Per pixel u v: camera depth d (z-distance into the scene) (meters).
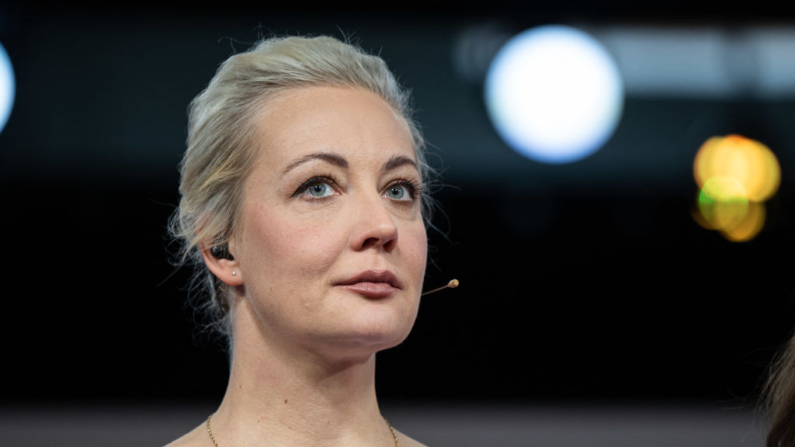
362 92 5.73
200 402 13.13
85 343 13.18
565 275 13.58
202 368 13.18
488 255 13.48
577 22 13.34
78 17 12.91
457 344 13.44
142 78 13.11
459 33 13.25
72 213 13.14
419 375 13.40
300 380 5.52
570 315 13.55
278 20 12.98
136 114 13.13
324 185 5.34
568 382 13.50
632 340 13.63
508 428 12.73
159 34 13.06
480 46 13.27
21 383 13.09
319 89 5.64
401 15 13.08
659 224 13.69
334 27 13.03
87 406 13.13
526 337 13.54
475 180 13.48
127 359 13.15
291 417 5.54
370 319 5.12
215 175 5.58
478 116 13.35
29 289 13.14
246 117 5.57
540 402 13.48
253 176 5.45
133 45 13.09
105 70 13.07
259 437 5.57
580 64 13.30
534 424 12.97
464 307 13.43
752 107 13.62
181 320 13.16
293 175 5.30
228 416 5.75
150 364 13.12
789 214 13.56
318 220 5.23
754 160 13.58
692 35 13.52
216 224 5.60
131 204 13.19
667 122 13.66
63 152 13.09
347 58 5.86
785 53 13.50
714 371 13.65
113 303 13.16
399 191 5.56
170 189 13.20
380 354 13.40
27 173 13.05
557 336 13.52
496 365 13.48
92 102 13.09
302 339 5.31
